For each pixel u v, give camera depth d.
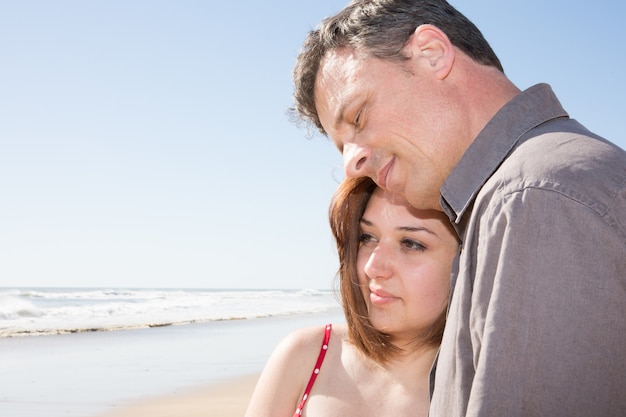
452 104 1.36
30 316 16.69
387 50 1.41
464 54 1.42
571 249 1.02
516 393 1.00
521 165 1.13
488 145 1.29
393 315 1.93
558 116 1.32
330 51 1.53
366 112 1.42
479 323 1.11
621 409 1.02
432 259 1.89
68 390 7.12
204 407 6.40
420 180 1.41
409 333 1.98
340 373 2.06
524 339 1.01
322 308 27.30
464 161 1.31
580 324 1.00
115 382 7.66
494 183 1.17
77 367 8.74
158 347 11.19
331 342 2.13
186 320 17.48
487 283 1.10
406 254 1.91
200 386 7.55
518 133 1.27
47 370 8.45
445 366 1.27
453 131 1.36
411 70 1.39
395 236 1.91
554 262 1.02
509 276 1.04
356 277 2.01
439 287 1.91
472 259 1.21
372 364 2.03
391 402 1.95
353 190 1.99
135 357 9.87
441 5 1.45
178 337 12.93
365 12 1.46
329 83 1.52
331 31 1.52
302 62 1.64
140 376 8.14
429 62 1.38
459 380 1.19
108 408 6.25
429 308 1.91
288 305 29.80
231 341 12.39
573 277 1.01
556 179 1.05
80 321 15.69
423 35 1.38
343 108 1.46
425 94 1.37
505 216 1.09
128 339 12.27
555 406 0.99
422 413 1.92
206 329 14.97
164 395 6.96
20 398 6.63
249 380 8.06
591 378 0.99
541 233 1.03
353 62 1.45
